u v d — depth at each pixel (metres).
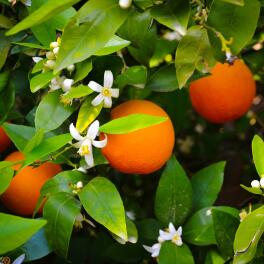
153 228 0.78
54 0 0.56
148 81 0.76
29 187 0.72
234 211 0.73
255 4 0.67
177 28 0.64
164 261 0.73
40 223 0.58
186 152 1.16
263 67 1.00
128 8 0.61
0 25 0.76
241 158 1.15
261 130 1.16
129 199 0.93
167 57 0.90
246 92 0.79
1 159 0.82
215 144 1.17
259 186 0.67
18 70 0.81
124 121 0.64
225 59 0.69
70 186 0.70
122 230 0.65
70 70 0.69
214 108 0.79
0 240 0.58
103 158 0.70
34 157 0.63
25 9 0.77
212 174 0.80
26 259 0.70
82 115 0.67
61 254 0.70
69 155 0.72
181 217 0.77
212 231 0.74
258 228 0.64
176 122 0.91
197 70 0.74
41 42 0.71
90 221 0.74
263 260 0.69
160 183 0.77
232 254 0.71
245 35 0.68
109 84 0.68
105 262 0.87
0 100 0.77
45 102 0.70
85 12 0.60
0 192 0.64
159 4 0.65
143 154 0.67
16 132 0.71
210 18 0.67
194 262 0.77
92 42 0.60
